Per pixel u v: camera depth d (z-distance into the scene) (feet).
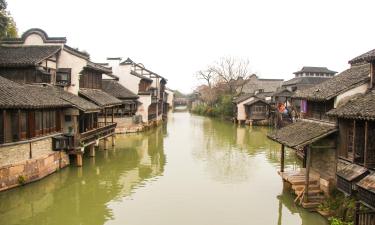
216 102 276.00
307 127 60.39
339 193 50.83
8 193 57.93
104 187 66.95
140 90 162.71
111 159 91.91
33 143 64.44
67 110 78.69
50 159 69.87
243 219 51.39
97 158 92.12
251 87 275.39
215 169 82.17
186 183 70.18
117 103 110.52
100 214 53.11
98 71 113.29
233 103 213.87
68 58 92.12
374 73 52.13
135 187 67.31
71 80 92.12
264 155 99.76
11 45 91.15
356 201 42.78
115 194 62.85
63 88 90.84
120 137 133.69
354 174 45.34
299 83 205.67
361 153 47.65
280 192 64.13
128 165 85.40
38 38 90.99
